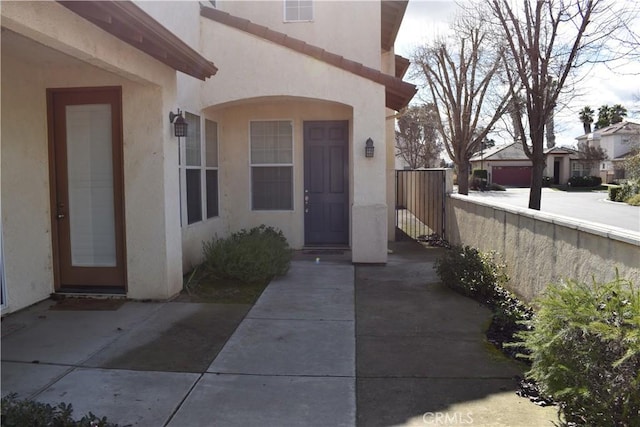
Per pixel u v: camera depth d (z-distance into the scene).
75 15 4.29
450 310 6.12
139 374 4.26
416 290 7.08
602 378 2.96
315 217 10.21
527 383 4.00
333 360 4.58
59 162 6.45
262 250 7.57
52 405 3.67
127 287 6.44
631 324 2.97
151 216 6.32
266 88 8.38
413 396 3.87
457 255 7.02
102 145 6.39
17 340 5.03
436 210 12.39
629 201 26.91
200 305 6.28
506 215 6.95
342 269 8.42
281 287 7.23
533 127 7.99
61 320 5.65
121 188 6.39
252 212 10.06
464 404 3.73
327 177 10.12
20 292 5.96
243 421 3.49
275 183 10.08
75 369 4.34
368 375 4.25
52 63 6.02
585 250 4.73
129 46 5.31
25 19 3.64
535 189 8.09
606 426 2.93
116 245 6.49
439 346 4.92
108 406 3.69
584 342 3.07
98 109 6.36
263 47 8.35
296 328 5.46
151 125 6.22
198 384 4.07
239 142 9.95
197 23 8.32
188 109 7.91
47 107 6.34
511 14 7.68
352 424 3.45
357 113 8.41
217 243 7.87
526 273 6.18
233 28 8.38
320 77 8.35
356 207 8.62
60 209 6.50
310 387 4.02
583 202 28.94
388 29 11.57
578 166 52.34
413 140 36.66
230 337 5.18
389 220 11.91
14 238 5.84
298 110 9.88
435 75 22.92
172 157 6.53
